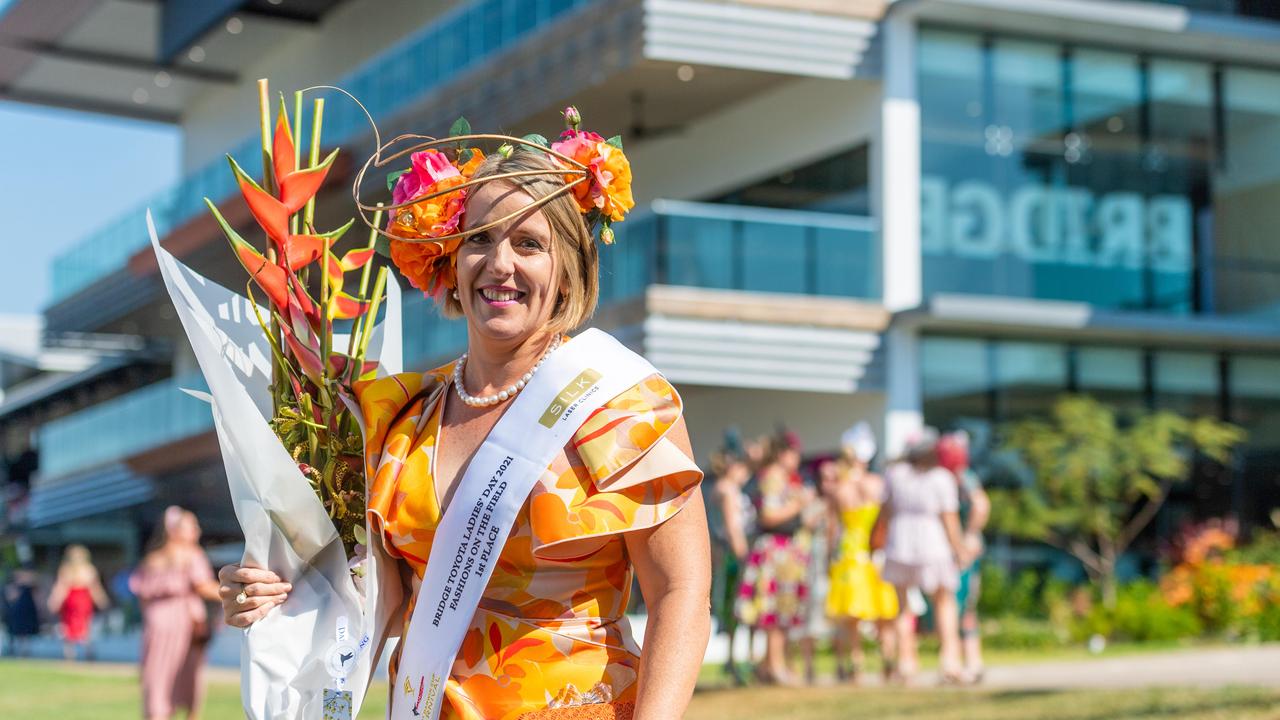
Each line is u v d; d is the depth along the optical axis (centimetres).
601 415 218
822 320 1675
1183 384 1820
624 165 233
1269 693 820
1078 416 1672
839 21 1727
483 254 228
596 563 220
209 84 3328
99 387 3894
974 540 1063
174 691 968
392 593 236
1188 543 1653
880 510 1047
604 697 217
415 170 233
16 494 3538
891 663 1102
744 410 1902
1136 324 1727
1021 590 1633
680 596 214
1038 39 1789
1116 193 1805
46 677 1578
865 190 1766
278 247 253
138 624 2630
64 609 2086
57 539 3356
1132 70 1823
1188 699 810
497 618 219
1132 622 1521
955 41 1762
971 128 1759
